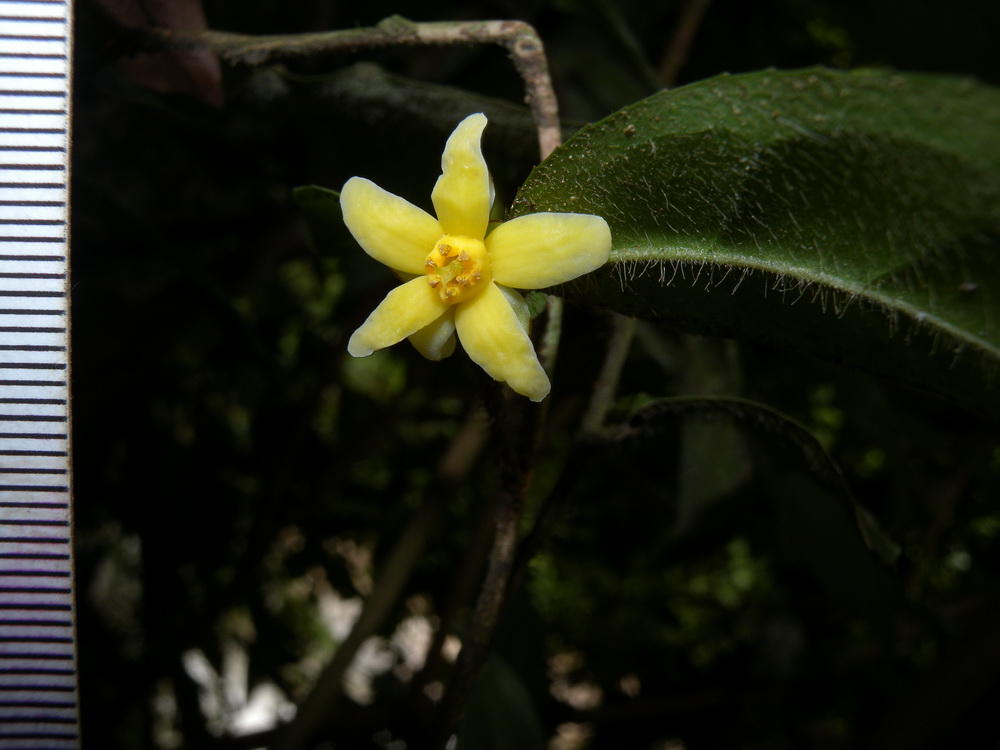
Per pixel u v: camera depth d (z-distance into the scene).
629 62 0.10
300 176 0.12
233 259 0.13
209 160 0.12
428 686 0.15
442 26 0.06
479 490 0.16
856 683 0.17
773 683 0.16
